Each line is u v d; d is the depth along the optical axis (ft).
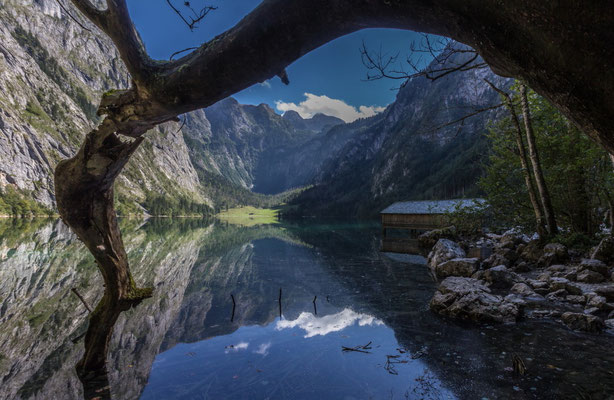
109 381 14.62
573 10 3.44
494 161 51.19
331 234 138.72
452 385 13.20
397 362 15.87
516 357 14.21
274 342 19.62
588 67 3.59
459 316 23.17
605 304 22.17
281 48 5.78
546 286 29.12
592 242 38.55
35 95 474.49
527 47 4.16
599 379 13.05
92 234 11.91
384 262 56.24
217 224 273.95
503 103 42.70
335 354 17.30
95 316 14.56
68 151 434.71
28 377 15.55
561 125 43.88
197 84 6.47
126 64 7.09
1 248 72.08
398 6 4.96
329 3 5.17
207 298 32.76
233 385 14.05
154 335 21.48
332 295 32.58
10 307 29.04
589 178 41.45
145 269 50.11
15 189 326.65
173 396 13.21
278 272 48.14
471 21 4.51
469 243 64.85
